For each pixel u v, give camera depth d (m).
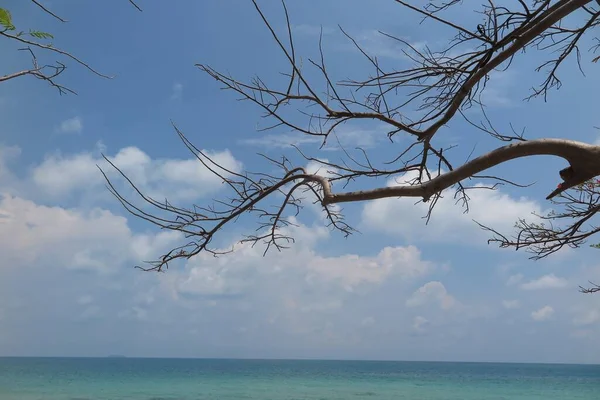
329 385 68.06
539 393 59.19
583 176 3.53
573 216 5.99
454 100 4.05
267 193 4.43
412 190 3.83
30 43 3.24
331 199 4.08
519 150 3.53
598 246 6.41
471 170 3.66
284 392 54.78
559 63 4.96
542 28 3.78
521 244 5.73
